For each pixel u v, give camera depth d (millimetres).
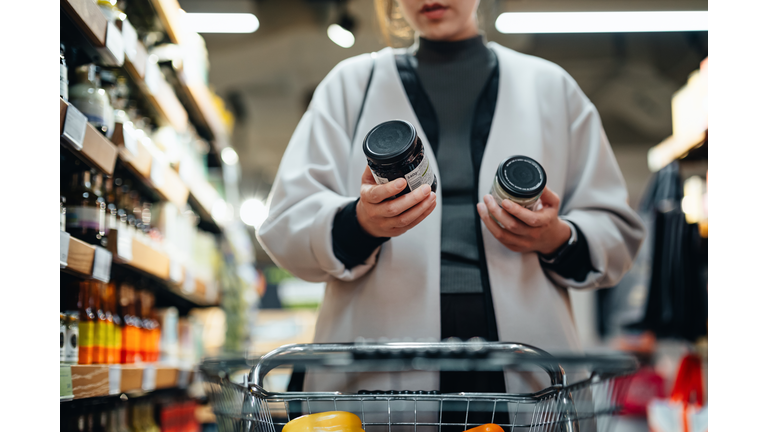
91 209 1481
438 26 1315
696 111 2477
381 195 1011
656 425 2561
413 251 1213
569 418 873
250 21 4898
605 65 6281
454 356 1005
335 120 1355
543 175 1072
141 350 2074
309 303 7363
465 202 1271
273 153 8062
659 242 2727
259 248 7496
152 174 1935
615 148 7613
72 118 1202
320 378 1192
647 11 4555
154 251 1947
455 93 1348
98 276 1382
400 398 878
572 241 1190
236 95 6812
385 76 1360
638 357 880
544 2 4520
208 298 3066
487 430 887
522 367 1025
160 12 2209
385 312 1191
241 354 943
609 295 4223
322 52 5969
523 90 1339
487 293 1202
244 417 885
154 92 1954
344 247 1154
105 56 1548
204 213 3123
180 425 2877
